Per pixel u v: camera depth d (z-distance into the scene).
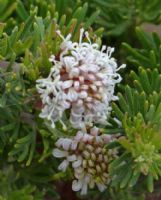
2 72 0.20
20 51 0.20
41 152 0.23
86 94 0.18
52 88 0.18
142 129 0.20
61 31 0.21
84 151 0.21
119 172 0.20
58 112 0.19
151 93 0.22
